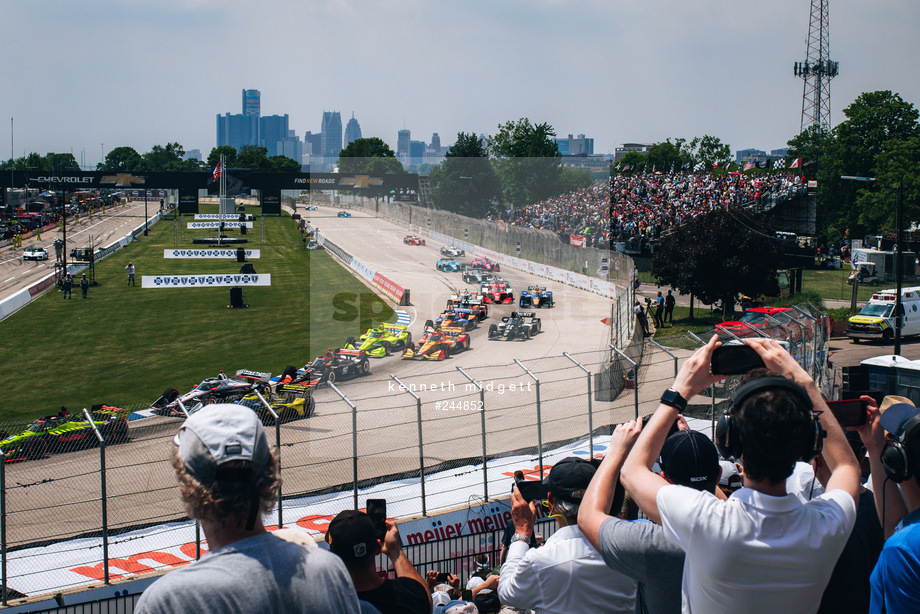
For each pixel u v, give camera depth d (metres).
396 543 4.21
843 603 3.65
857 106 82.75
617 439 3.35
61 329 46.03
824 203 82.00
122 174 113.12
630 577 3.36
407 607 3.74
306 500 14.65
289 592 2.20
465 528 13.37
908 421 3.04
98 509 15.87
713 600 2.70
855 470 2.96
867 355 36.25
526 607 3.81
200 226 109.19
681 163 120.25
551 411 18.09
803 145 86.81
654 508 2.86
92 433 19.73
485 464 13.96
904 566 2.78
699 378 3.04
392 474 15.73
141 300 56.62
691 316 46.09
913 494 3.06
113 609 10.72
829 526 2.70
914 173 69.50
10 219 108.62
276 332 44.62
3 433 19.44
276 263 76.44
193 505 2.25
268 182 101.00
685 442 3.54
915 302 39.78
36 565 12.66
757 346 3.07
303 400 19.88
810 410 2.74
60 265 68.69
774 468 2.67
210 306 53.81
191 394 23.41
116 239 98.38
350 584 2.37
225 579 2.15
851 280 58.03
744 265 43.50
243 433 2.30
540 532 11.50
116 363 37.47
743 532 2.64
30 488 17.16
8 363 37.59
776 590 2.64
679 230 45.72
